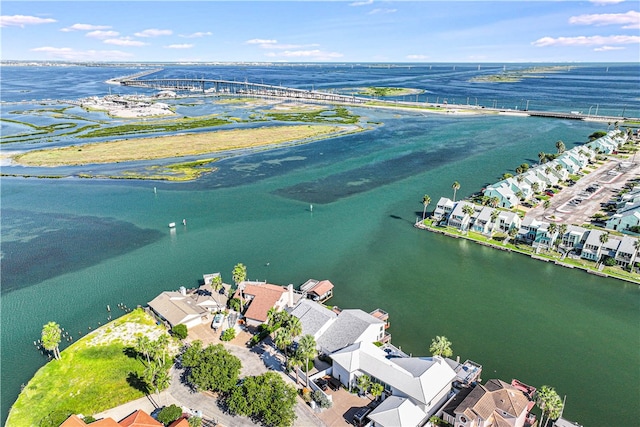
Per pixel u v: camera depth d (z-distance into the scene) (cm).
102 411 6438
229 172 19675
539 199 15575
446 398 6525
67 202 15988
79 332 8594
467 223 13050
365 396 6706
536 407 6594
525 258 11475
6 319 9056
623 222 12475
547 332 8406
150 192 17075
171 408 6078
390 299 9619
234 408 6100
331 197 16325
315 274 10750
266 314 8600
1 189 17475
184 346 7988
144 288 10219
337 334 7725
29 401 6712
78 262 11500
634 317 8869
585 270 10700
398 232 13200
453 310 9181
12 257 11788
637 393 6812
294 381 7006
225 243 12519
